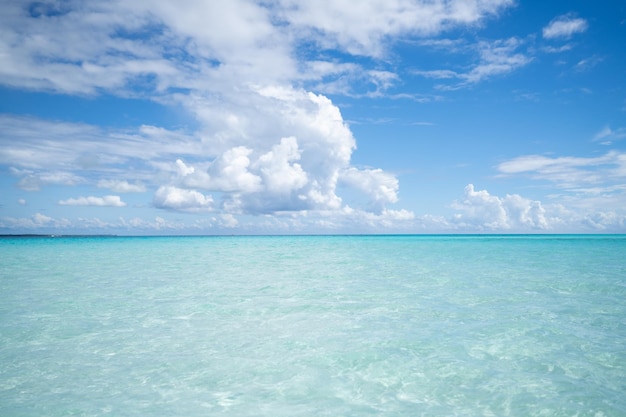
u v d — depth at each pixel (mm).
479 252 34625
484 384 5781
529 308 10641
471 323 9102
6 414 4930
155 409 5074
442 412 4961
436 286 14461
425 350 7262
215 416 4883
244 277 17547
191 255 33156
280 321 9453
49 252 36719
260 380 5977
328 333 8391
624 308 10570
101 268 21828
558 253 32344
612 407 5062
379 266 22234
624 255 29422
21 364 6676
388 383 5840
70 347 7574
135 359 6898
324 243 63031
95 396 5457
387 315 9969
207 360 6832
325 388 5691
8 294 13195
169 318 9828
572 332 8328
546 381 5863
